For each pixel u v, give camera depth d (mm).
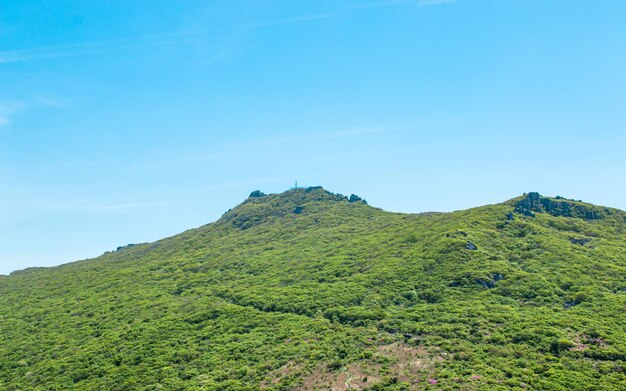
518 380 68062
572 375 68312
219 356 90688
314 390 73000
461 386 67250
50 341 114875
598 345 75312
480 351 76875
